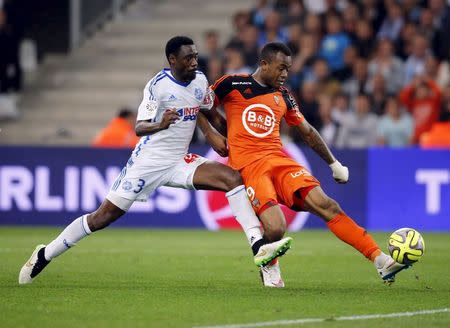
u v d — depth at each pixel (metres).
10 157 55.59
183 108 28.58
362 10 66.38
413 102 59.88
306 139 29.94
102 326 22.25
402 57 64.19
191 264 36.03
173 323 22.61
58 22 74.69
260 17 68.25
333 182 54.12
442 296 27.34
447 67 63.75
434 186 53.78
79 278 31.36
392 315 23.86
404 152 53.91
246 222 28.81
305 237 49.53
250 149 28.84
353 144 59.50
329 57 64.38
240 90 29.06
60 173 55.25
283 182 28.61
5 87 69.50
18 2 73.38
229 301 26.09
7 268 34.00
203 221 54.72
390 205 54.09
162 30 75.25
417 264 36.22
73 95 71.94
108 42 74.94
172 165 29.09
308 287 29.31
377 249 28.11
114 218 29.20
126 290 28.36
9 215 55.69
